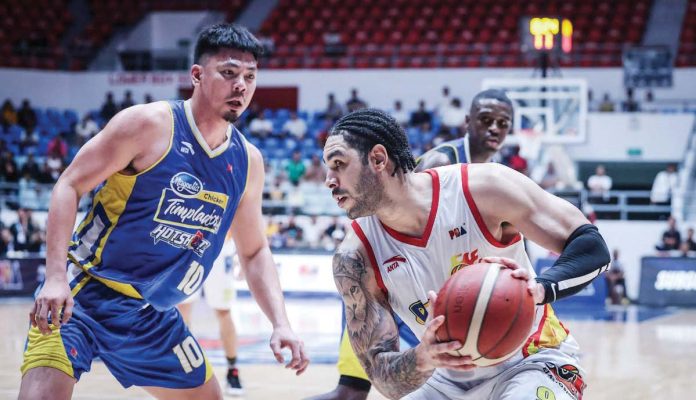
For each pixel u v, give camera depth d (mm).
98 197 3057
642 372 6719
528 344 2623
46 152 16172
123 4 20719
